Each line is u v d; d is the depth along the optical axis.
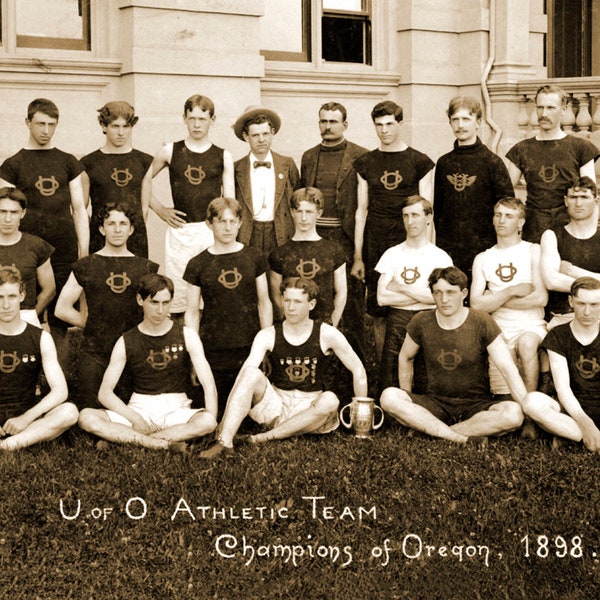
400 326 7.09
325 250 7.08
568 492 5.76
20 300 6.27
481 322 6.51
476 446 6.29
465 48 11.96
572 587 5.10
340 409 7.19
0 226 6.67
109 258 6.73
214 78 10.29
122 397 6.62
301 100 11.25
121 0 9.91
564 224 7.57
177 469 5.87
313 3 11.29
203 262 6.82
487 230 7.68
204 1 10.13
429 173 7.79
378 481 5.86
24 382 6.33
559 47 13.90
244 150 10.52
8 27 9.51
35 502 5.48
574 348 6.38
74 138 9.88
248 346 6.87
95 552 5.15
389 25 11.77
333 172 7.97
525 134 11.88
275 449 6.25
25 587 4.85
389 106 7.61
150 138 9.98
